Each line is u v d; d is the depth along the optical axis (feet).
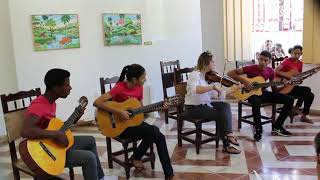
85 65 16.22
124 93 9.86
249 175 10.01
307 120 15.21
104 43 16.62
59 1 15.29
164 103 10.02
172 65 15.76
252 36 19.11
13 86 14.79
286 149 11.95
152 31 18.13
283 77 14.23
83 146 8.65
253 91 13.39
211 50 19.51
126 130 9.74
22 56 14.79
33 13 14.80
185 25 19.40
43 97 7.77
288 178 9.68
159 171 10.60
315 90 16.40
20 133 8.11
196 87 11.42
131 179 10.05
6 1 14.25
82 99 8.55
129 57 17.46
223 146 11.92
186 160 11.32
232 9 18.45
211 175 10.11
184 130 14.67
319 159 4.07
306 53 15.55
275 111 13.91
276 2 18.30
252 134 13.70
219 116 11.59
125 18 17.03
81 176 10.44
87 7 16.02
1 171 11.14
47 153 7.34
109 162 10.91
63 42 15.53
